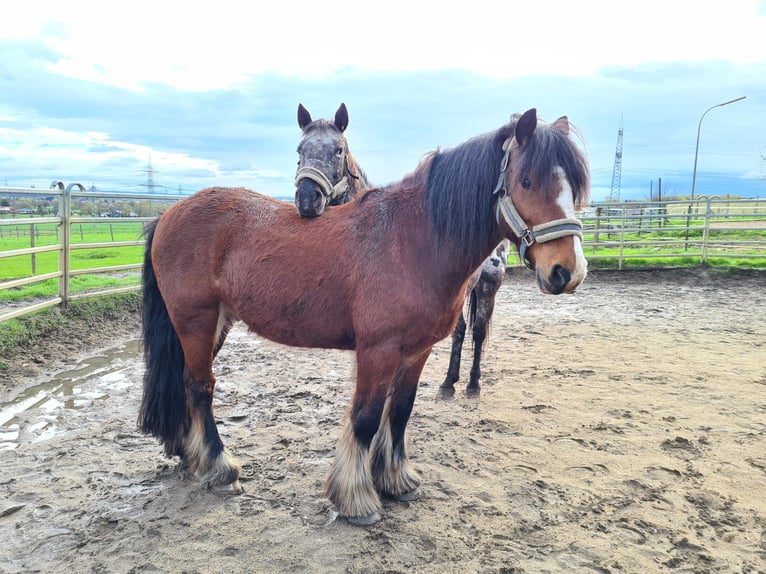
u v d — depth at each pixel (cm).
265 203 298
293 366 554
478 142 255
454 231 247
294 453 348
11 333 534
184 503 284
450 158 257
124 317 702
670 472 325
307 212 283
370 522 266
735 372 534
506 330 729
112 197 689
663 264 1217
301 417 411
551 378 518
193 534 255
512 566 236
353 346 278
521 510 282
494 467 332
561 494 299
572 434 383
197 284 286
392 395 287
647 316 823
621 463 337
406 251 252
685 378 515
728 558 244
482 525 268
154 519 268
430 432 386
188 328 291
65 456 337
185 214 293
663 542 256
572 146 228
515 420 409
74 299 653
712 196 1215
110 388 468
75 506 279
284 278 267
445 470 328
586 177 230
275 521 268
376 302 249
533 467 331
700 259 1209
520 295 1020
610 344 650
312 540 253
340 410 427
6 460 330
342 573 230
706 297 983
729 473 324
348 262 258
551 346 642
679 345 645
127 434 373
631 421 407
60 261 627
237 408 429
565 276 223
